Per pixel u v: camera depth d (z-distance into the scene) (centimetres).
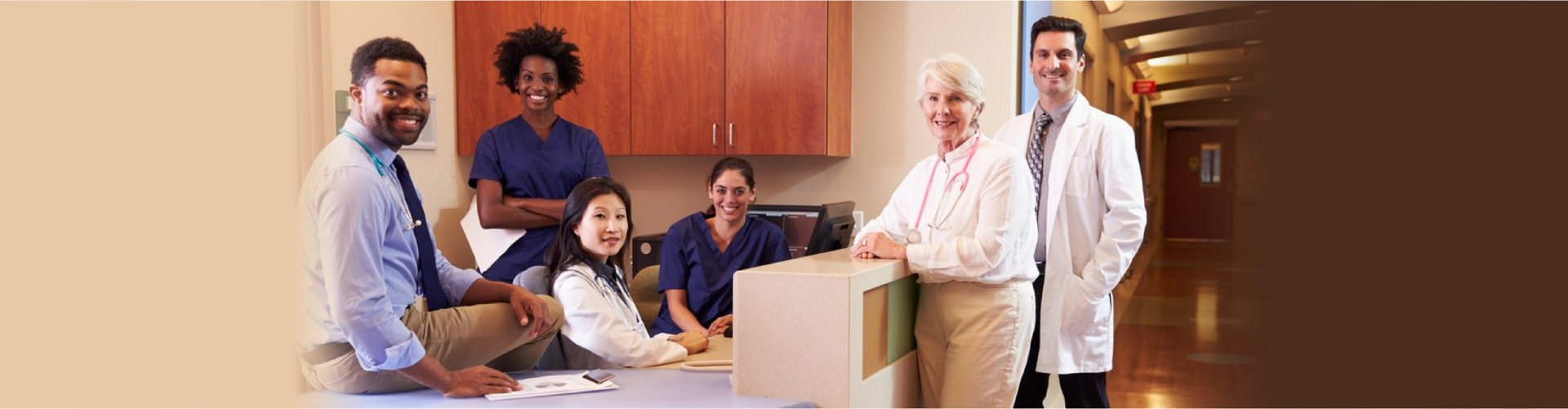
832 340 222
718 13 459
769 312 229
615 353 264
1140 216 320
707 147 464
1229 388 528
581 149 437
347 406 221
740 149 459
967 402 259
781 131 451
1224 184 2003
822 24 442
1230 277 1068
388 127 224
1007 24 443
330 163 215
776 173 487
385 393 235
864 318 235
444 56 489
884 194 469
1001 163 255
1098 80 970
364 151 224
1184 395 506
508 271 432
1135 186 321
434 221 482
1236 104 1984
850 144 472
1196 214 2022
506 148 429
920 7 457
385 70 223
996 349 256
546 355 283
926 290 270
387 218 222
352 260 210
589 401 223
